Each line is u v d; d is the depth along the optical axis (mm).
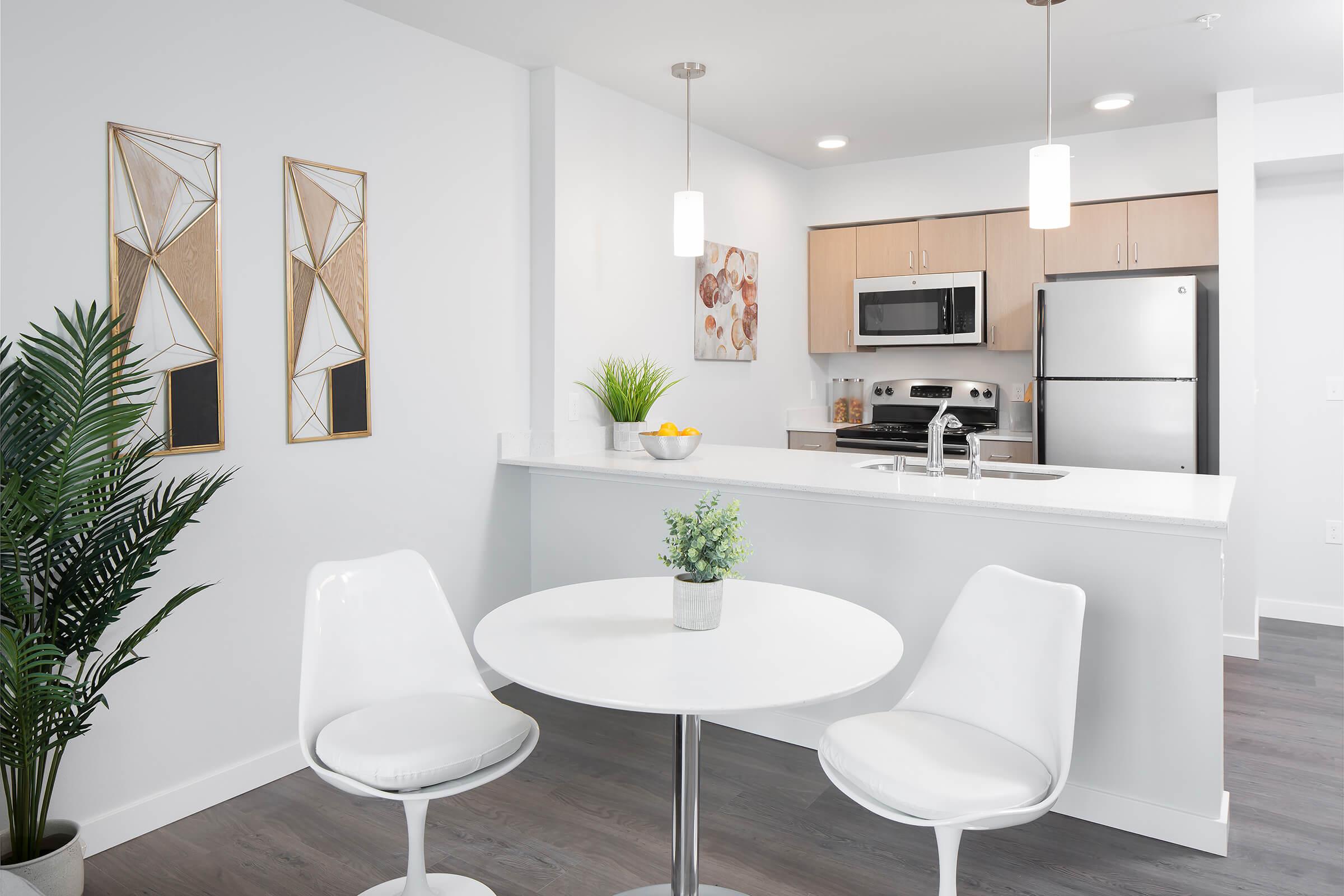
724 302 4418
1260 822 2385
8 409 1940
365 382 2889
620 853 2271
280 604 2695
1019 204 4516
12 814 1963
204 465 2479
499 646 1768
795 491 2859
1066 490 2672
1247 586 3734
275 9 2602
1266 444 4301
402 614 2076
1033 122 4113
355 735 1793
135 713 2377
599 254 3650
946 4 2812
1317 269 4129
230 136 2502
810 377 5270
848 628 1885
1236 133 3688
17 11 2064
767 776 2719
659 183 3955
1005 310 4598
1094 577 2383
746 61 3326
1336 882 2113
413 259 3037
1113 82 3555
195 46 2412
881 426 5191
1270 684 3410
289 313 2656
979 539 2562
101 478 2033
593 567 3381
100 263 2236
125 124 2273
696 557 1853
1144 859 2223
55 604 1999
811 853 2273
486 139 3281
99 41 2215
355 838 2363
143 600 2373
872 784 1689
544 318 3480
